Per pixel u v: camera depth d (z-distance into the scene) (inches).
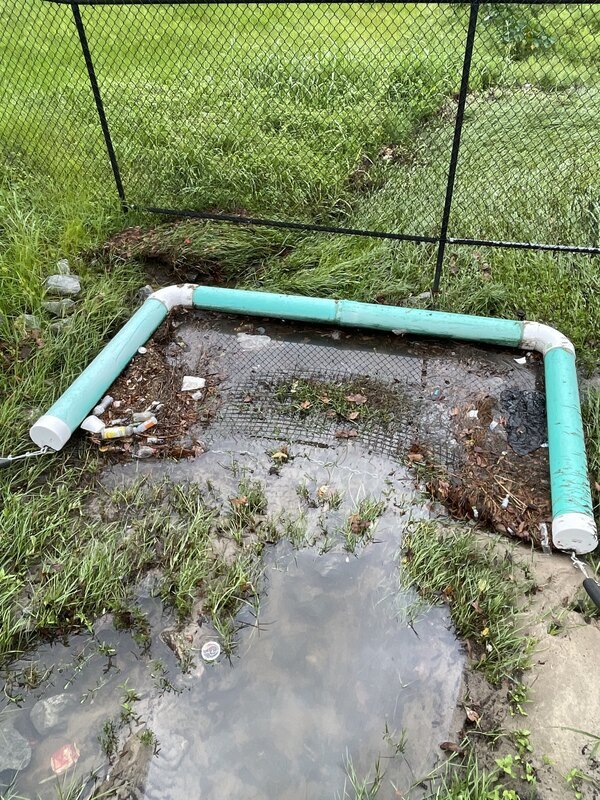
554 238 166.4
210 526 112.3
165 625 99.4
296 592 103.7
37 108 201.5
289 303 148.5
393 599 102.6
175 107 204.2
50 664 95.0
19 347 140.6
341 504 116.1
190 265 165.6
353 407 133.6
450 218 171.0
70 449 124.3
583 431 123.0
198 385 138.3
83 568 102.3
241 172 183.6
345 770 84.7
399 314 144.9
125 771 84.4
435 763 85.1
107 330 147.3
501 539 110.7
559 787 82.3
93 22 251.6
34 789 82.7
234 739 87.4
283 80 214.2
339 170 189.2
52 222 168.7
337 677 93.6
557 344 136.6
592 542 104.3
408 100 213.3
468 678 93.4
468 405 134.2
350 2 123.1
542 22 213.2
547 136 195.8
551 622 98.7
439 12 242.1
